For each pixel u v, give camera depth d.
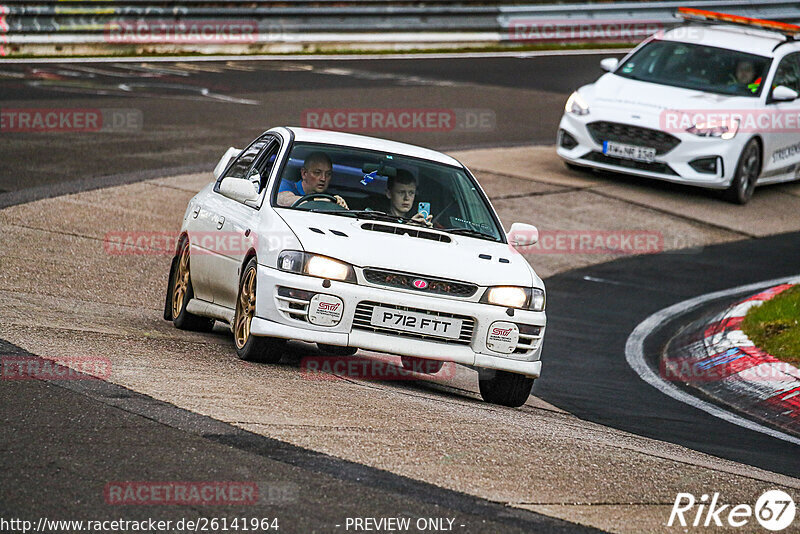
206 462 17.05
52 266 34.66
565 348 34.03
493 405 25.56
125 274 35.72
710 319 36.50
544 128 69.19
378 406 22.08
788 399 28.55
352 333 23.84
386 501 16.25
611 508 17.31
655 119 55.25
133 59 79.50
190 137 56.06
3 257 34.47
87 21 79.12
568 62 95.44
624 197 54.81
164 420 18.92
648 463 20.59
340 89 73.19
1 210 40.38
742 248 49.19
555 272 43.59
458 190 27.84
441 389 27.14
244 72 77.19
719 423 26.92
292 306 23.83
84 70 72.75
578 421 25.20
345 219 25.75
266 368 24.56
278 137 28.45
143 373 22.11
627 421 26.22
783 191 61.12
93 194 44.66
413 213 26.84
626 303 40.09
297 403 21.23
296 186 26.61
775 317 33.94
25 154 49.81
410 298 23.98
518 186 54.25
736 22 62.50
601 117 56.16
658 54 59.69
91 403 19.48
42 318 26.94
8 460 16.34
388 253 24.38
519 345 24.70
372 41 93.06
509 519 16.11
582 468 19.42
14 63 73.19
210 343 27.58
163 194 46.34
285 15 88.44
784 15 110.50
